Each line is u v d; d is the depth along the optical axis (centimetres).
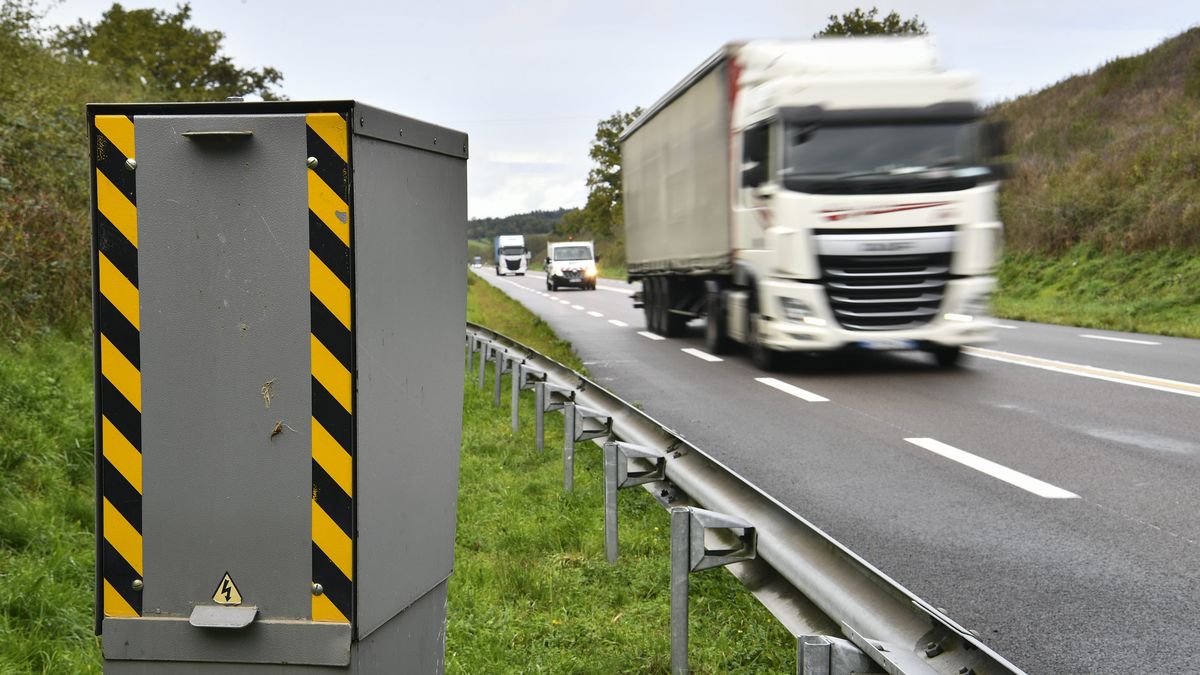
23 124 1267
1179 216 2638
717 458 880
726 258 1664
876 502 715
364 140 258
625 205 2666
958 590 525
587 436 725
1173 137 3069
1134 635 459
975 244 1377
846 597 327
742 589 516
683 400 1245
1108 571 552
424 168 290
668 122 2091
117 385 261
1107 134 3619
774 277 1412
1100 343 1784
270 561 264
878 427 1024
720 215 1695
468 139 319
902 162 1374
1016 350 1709
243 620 261
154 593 266
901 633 295
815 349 1394
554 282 5022
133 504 264
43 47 1938
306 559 263
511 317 2828
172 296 258
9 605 439
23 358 984
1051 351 1678
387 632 283
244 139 254
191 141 255
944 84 1392
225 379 260
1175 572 547
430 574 306
